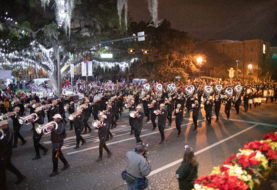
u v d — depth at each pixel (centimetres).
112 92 2227
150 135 1190
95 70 4162
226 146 989
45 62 2558
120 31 2666
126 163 791
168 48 4747
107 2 2533
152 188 613
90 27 2591
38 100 2044
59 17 1998
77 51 2416
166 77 4591
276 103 2680
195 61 5588
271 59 7444
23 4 2055
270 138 552
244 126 1417
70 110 1455
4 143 593
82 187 621
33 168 749
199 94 2156
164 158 839
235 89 1908
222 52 7106
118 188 615
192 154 441
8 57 2236
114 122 1373
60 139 700
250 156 445
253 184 411
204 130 1309
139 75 4700
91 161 812
